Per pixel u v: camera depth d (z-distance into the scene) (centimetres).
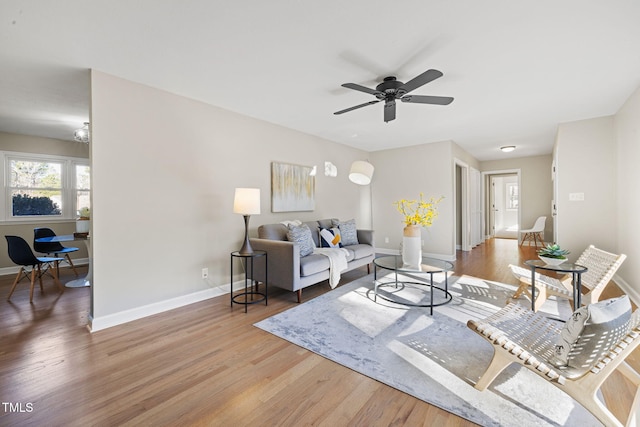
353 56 231
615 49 222
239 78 269
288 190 435
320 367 191
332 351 211
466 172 647
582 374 134
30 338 234
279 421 144
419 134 489
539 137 509
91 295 257
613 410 149
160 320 270
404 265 314
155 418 147
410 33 200
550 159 690
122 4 168
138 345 222
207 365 194
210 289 336
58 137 490
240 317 276
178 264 306
